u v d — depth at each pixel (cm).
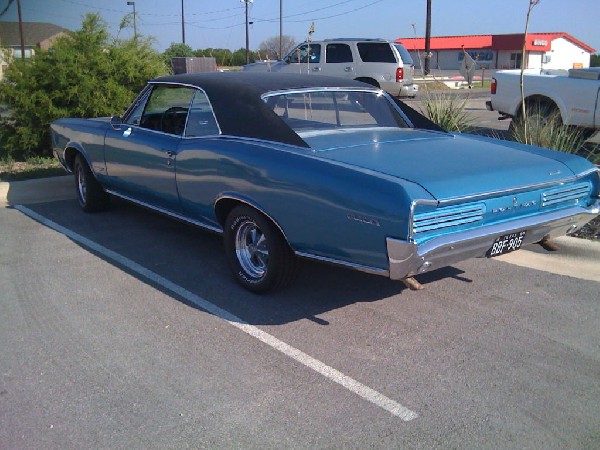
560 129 807
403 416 330
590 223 636
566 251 586
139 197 625
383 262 387
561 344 412
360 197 387
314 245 425
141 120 612
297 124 512
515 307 472
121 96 1053
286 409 337
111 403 344
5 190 866
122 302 483
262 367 382
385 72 1761
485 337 423
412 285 412
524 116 823
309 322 446
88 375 374
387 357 395
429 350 404
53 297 493
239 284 513
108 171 658
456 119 895
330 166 413
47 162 1065
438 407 339
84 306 476
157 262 575
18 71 1044
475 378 369
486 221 411
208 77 552
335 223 404
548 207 450
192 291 504
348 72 1783
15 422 327
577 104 1014
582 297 489
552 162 461
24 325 443
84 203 743
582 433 316
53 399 348
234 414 332
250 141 479
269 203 446
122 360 391
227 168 478
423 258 378
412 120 568
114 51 1074
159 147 559
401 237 371
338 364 385
